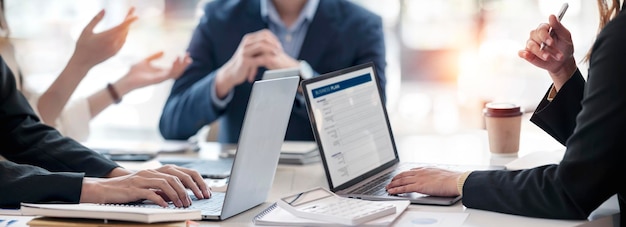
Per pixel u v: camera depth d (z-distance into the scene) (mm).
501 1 4543
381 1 4672
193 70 3348
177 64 2990
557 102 1973
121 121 4996
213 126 3260
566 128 1979
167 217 1525
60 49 4578
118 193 1737
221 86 3146
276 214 1648
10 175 1793
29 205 1573
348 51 3289
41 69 4418
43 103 2660
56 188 1758
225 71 3137
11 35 2613
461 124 4703
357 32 3299
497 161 2256
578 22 4242
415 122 4770
